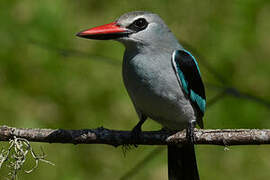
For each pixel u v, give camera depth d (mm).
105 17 13727
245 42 13148
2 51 13016
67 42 13156
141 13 9430
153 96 9289
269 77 12914
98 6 13789
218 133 8469
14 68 12914
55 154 11859
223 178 11828
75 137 8648
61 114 12539
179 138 8898
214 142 8508
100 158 12070
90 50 13172
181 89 9320
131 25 9336
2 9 13250
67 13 13422
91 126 12500
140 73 9250
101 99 12711
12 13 13250
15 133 8523
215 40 13289
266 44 13070
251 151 12008
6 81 12828
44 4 13297
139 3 13906
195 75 9656
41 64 12938
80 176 11820
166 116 9547
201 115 9930
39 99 12648
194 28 13555
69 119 12531
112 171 12008
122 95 12758
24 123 12281
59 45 13070
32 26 13133
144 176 11977
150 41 9289
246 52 13109
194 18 13641
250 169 11875
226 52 13133
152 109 9492
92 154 12062
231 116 12359
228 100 12438
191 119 9555
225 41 13219
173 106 9344
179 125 9773
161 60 9250
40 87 12773
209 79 12938
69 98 12688
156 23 9414
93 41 13219
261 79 12914
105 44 13234
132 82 9406
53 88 12773
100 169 11977
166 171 11945
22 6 13320
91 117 12547
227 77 12984
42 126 12328
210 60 13133
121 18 9492
